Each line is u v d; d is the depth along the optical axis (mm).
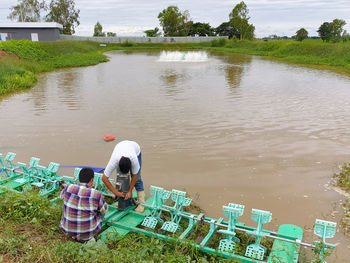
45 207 4719
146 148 8320
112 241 4176
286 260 3781
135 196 5461
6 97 15234
